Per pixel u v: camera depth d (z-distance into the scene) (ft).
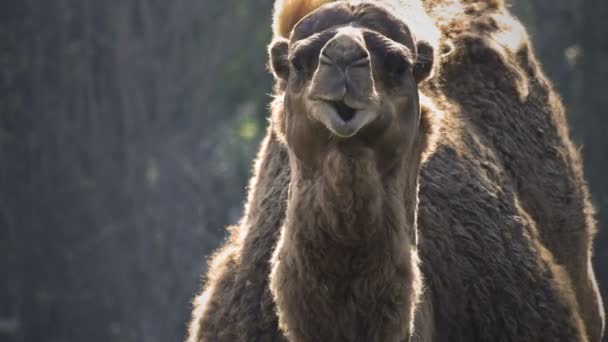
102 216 315.78
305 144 65.16
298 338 67.92
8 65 323.57
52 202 316.60
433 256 79.51
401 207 66.80
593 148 287.28
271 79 352.08
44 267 310.65
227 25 349.41
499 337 80.28
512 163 90.02
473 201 82.79
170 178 322.96
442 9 92.53
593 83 294.05
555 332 81.41
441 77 88.79
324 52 62.23
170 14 340.18
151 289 304.09
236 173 327.06
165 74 337.72
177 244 309.83
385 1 76.43
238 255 80.02
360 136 64.59
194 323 81.25
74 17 329.11
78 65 326.65
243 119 362.12
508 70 92.27
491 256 81.56
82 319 305.12
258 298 76.79
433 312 78.48
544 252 85.20
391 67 65.87
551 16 304.91
